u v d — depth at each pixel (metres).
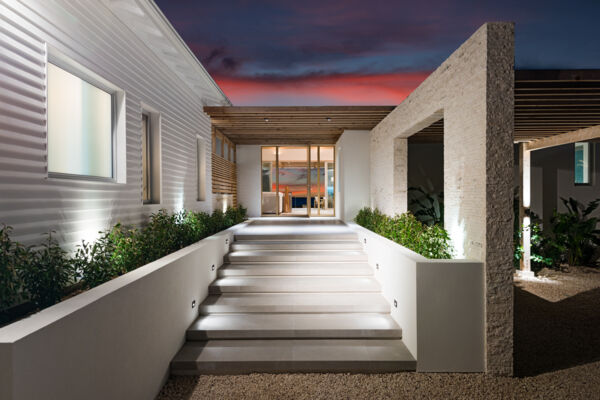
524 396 3.04
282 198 13.44
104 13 3.75
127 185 4.31
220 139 9.54
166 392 3.09
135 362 2.57
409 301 3.64
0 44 2.47
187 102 6.57
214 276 5.17
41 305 2.54
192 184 6.87
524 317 5.19
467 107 3.59
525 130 6.56
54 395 1.65
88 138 3.75
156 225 4.35
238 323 4.10
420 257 3.68
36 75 2.81
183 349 3.67
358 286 4.90
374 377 3.36
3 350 1.40
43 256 2.57
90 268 2.93
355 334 3.95
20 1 2.65
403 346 3.76
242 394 3.06
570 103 4.75
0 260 2.19
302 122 8.32
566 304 5.79
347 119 7.93
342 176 9.37
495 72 3.22
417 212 9.47
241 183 11.66
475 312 3.38
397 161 6.66
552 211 9.42
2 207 2.50
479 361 3.40
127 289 2.44
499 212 3.26
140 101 4.63
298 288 4.91
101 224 3.78
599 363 3.68
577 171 9.62
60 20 3.07
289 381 3.29
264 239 6.63
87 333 1.93
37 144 2.84
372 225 6.80
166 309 3.26
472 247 3.53
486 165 3.24
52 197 3.03
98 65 3.64
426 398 3.01
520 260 7.93
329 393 3.08
